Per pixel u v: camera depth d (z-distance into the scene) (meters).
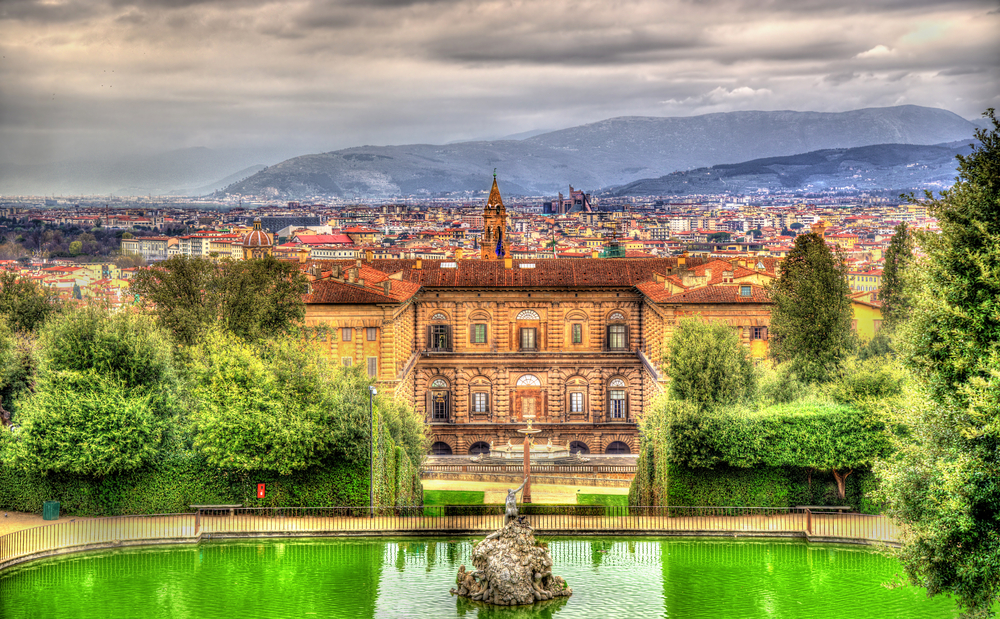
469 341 141.00
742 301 123.06
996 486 52.22
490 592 66.00
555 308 140.62
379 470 88.31
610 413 141.00
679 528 81.56
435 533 80.81
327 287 124.00
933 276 60.06
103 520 83.06
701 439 87.56
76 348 89.19
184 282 116.75
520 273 141.88
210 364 95.69
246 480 87.12
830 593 67.69
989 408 51.69
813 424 86.19
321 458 87.25
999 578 52.81
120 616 63.19
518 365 140.62
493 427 140.25
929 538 54.44
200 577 71.12
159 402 89.19
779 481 88.31
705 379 92.00
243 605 65.44
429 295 140.50
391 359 122.62
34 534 77.88
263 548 78.12
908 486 57.59
